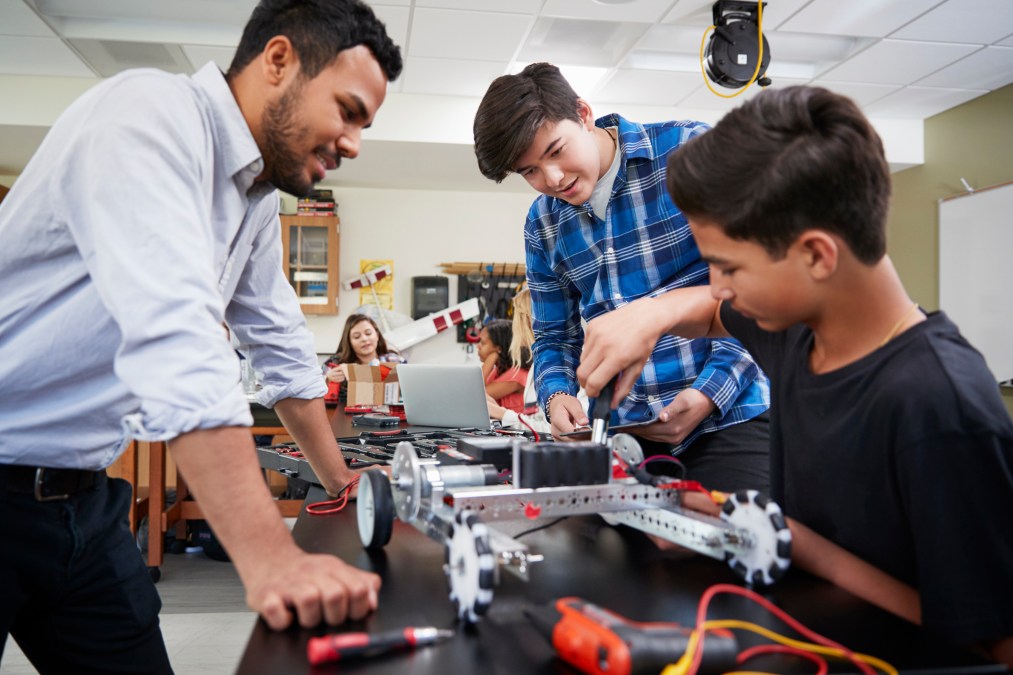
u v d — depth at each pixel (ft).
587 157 3.82
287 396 3.51
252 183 2.96
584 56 11.78
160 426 1.96
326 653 1.47
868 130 1.85
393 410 9.28
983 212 13.64
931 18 10.50
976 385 1.81
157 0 9.89
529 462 2.12
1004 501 1.73
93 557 3.23
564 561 2.21
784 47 11.66
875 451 2.01
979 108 13.85
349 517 2.87
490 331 12.59
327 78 2.61
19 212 2.62
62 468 2.97
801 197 1.80
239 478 1.96
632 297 4.26
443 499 2.08
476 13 10.21
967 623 1.69
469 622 1.71
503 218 17.49
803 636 1.60
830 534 2.26
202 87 2.65
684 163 1.98
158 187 2.17
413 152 14.12
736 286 2.02
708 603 1.82
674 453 4.05
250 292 3.54
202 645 7.15
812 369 2.34
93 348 2.71
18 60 11.81
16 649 6.98
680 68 12.27
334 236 15.98
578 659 1.43
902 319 2.08
